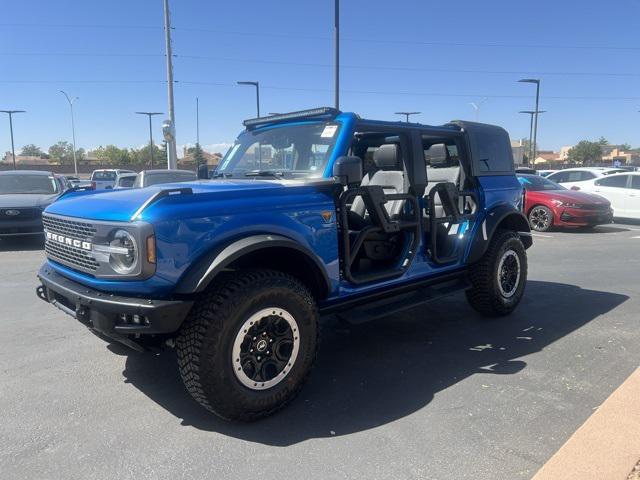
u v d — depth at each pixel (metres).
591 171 16.59
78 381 4.06
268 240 3.38
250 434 3.26
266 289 3.32
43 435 3.25
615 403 3.53
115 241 3.21
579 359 4.47
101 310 3.22
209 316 3.17
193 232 3.20
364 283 4.25
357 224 4.66
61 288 3.56
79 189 4.63
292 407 3.62
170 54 21.88
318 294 3.96
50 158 108.19
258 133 4.82
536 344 4.88
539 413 3.48
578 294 6.79
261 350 3.39
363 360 4.51
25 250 10.67
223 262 3.17
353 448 3.09
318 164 4.14
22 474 2.84
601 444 3.02
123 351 4.64
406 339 5.05
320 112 4.30
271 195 3.60
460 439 3.16
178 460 2.97
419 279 4.83
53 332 5.23
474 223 5.30
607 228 14.51
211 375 3.18
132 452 3.06
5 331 5.26
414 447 3.08
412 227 4.63
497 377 4.11
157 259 3.08
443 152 5.40
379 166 4.73
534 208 13.67
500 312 5.64
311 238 3.76
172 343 3.40
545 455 2.97
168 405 3.66
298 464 2.92
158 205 3.14
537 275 8.03
